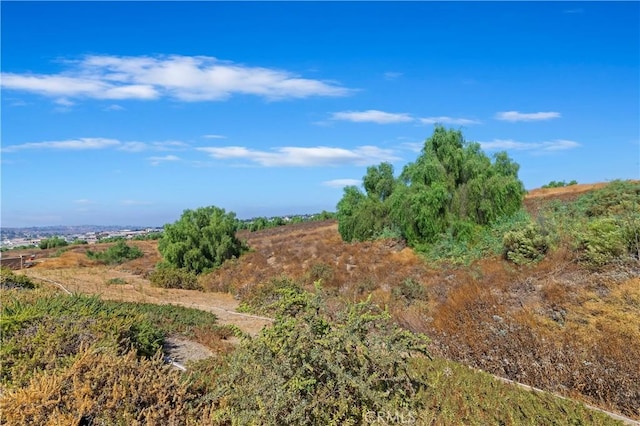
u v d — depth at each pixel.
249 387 4.94
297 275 19.41
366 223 27.72
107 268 29.55
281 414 4.67
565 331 8.34
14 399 4.58
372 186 31.59
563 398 6.76
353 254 22.91
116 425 4.54
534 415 6.12
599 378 7.13
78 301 9.60
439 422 5.75
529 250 14.86
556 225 16.16
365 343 5.25
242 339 5.48
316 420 4.70
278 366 4.85
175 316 12.13
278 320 5.28
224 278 21.45
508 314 9.39
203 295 18.17
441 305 11.12
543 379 7.55
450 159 22.69
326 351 4.93
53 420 4.38
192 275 21.34
